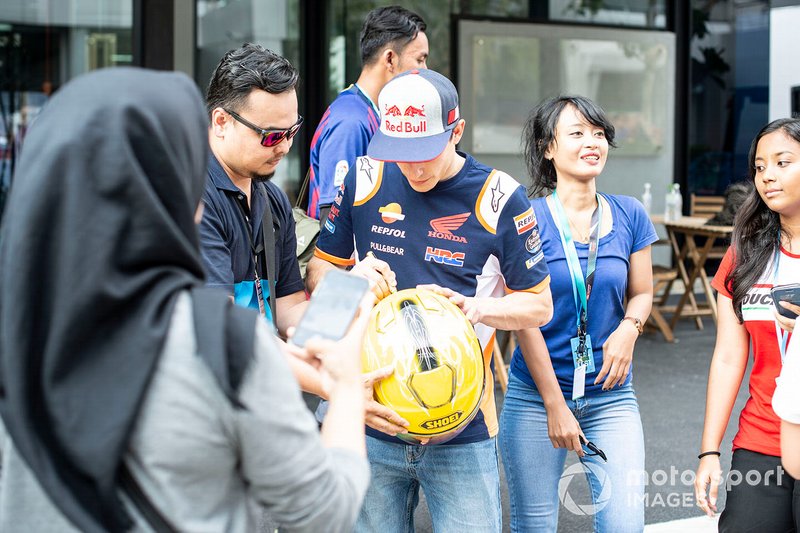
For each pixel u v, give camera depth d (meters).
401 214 2.52
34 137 1.20
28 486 1.22
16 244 1.15
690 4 10.20
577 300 2.97
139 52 8.09
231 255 2.41
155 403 1.18
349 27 9.23
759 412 2.53
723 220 8.00
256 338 1.24
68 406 1.15
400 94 2.33
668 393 6.31
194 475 1.22
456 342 2.19
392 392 2.16
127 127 1.18
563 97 3.10
